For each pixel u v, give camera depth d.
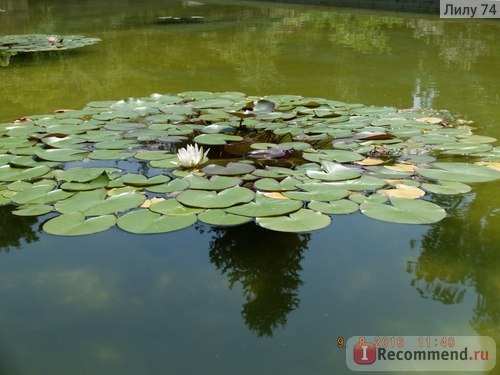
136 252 1.49
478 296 1.25
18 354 1.08
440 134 2.45
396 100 3.21
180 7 10.80
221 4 11.28
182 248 1.50
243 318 1.18
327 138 2.41
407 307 1.21
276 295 1.27
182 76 4.15
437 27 6.49
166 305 1.24
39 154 2.21
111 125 2.63
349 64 4.46
